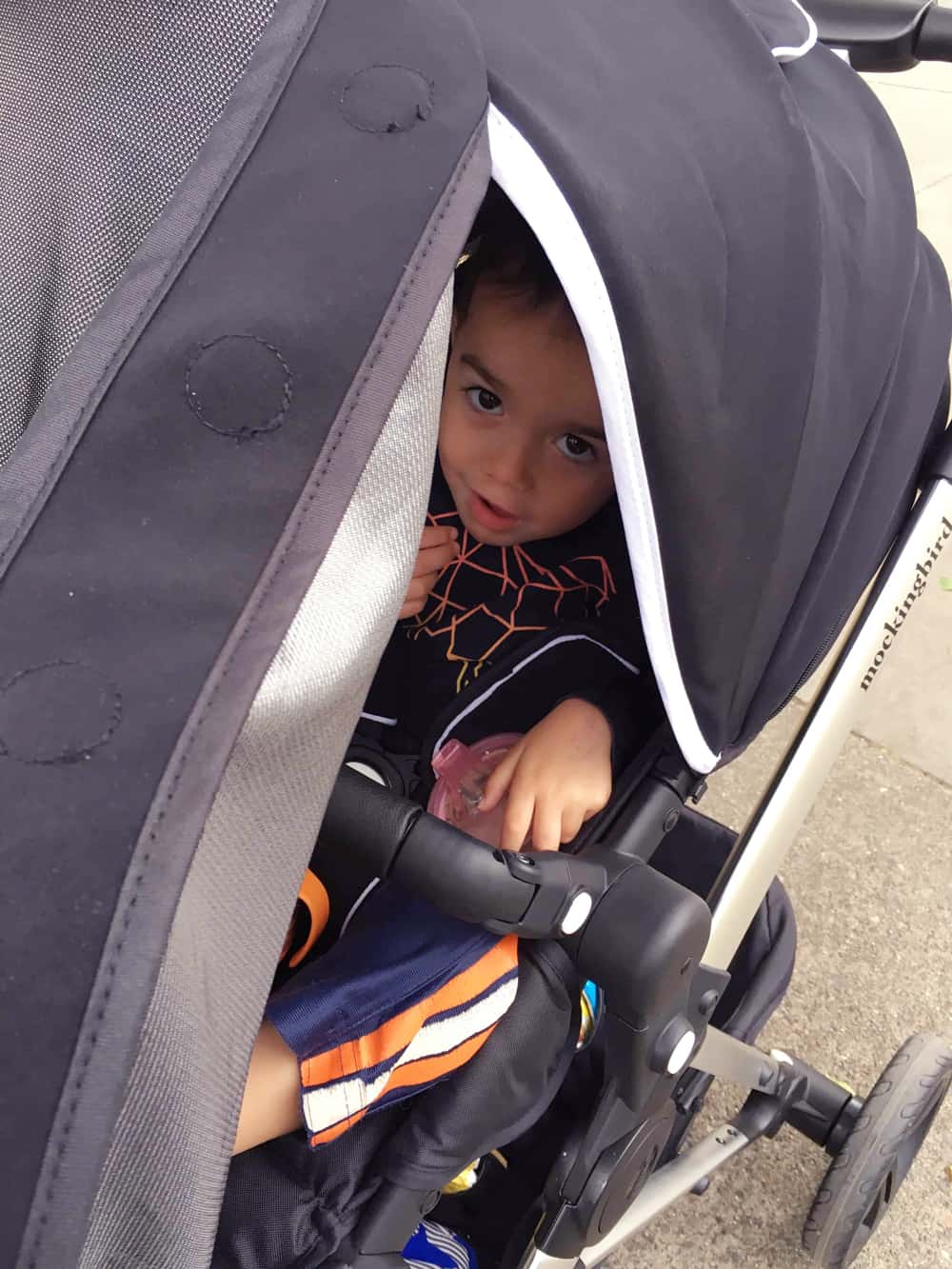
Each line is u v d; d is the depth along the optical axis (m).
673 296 0.62
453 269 0.54
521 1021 0.79
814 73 0.91
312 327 0.50
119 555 0.47
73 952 0.41
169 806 0.43
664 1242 1.38
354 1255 0.74
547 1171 1.04
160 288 0.51
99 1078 0.40
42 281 0.56
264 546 0.48
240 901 0.48
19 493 0.48
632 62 0.68
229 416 0.49
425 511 0.55
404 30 0.55
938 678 1.96
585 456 0.95
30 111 0.59
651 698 1.01
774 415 0.72
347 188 0.52
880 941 1.67
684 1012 0.78
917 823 1.80
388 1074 0.73
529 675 1.01
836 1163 1.26
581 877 0.70
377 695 1.08
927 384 0.93
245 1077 0.48
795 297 0.71
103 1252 0.45
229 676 0.46
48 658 0.45
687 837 1.26
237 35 0.55
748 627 0.79
